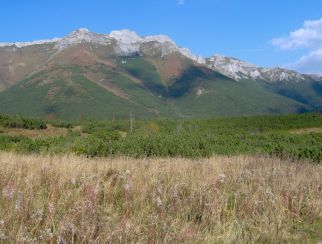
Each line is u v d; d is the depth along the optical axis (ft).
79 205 23.67
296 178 36.37
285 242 23.06
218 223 23.50
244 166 43.09
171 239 21.20
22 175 31.83
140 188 29.45
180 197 28.55
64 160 42.14
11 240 19.34
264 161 49.49
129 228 21.20
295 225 25.88
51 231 21.02
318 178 37.65
